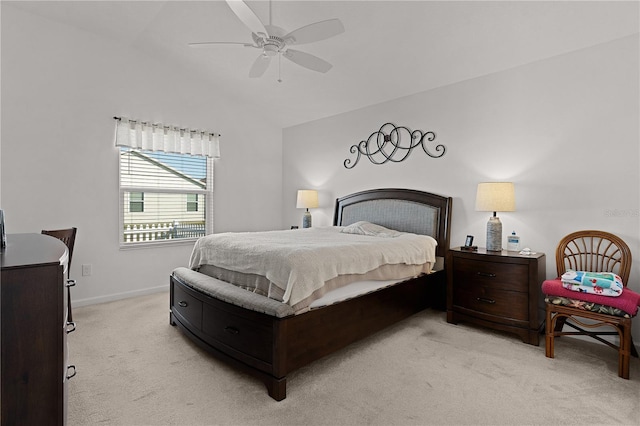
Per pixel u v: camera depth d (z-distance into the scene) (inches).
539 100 117.9
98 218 142.5
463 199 137.9
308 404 71.7
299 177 206.1
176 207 171.0
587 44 106.6
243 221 195.5
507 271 108.3
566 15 98.4
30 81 125.1
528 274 104.1
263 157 204.8
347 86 157.3
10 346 37.3
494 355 95.7
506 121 125.7
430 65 131.6
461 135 138.1
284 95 178.1
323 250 89.4
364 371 86.0
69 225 135.0
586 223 108.3
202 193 180.4
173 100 163.6
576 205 110.3
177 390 76.5
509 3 98.0
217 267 106.6
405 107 156.1
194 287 99.0
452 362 91.2
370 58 134.0
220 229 185.2
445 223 140.0
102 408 69.1
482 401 72.7
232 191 189.9
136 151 156.3
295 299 77.3
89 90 138.9
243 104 193.3
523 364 90.1
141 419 65.9
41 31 127.3
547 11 98.3
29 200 125.6
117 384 78.5
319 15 113.7
